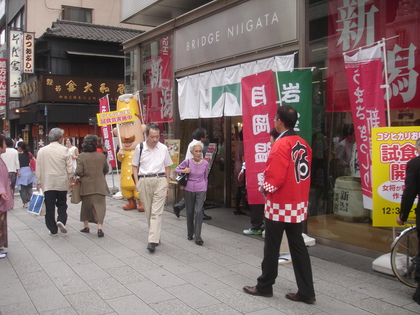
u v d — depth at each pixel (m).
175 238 6.43
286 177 3.77
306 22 5.98
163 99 9.58
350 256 5.34
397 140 4.30
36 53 19.41
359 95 4.98
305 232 6.11
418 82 5.02
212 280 4.51
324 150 6.14
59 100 18.69
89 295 4.09
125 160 8.84
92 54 19.77
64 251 5.71
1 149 5.48
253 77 5.76
